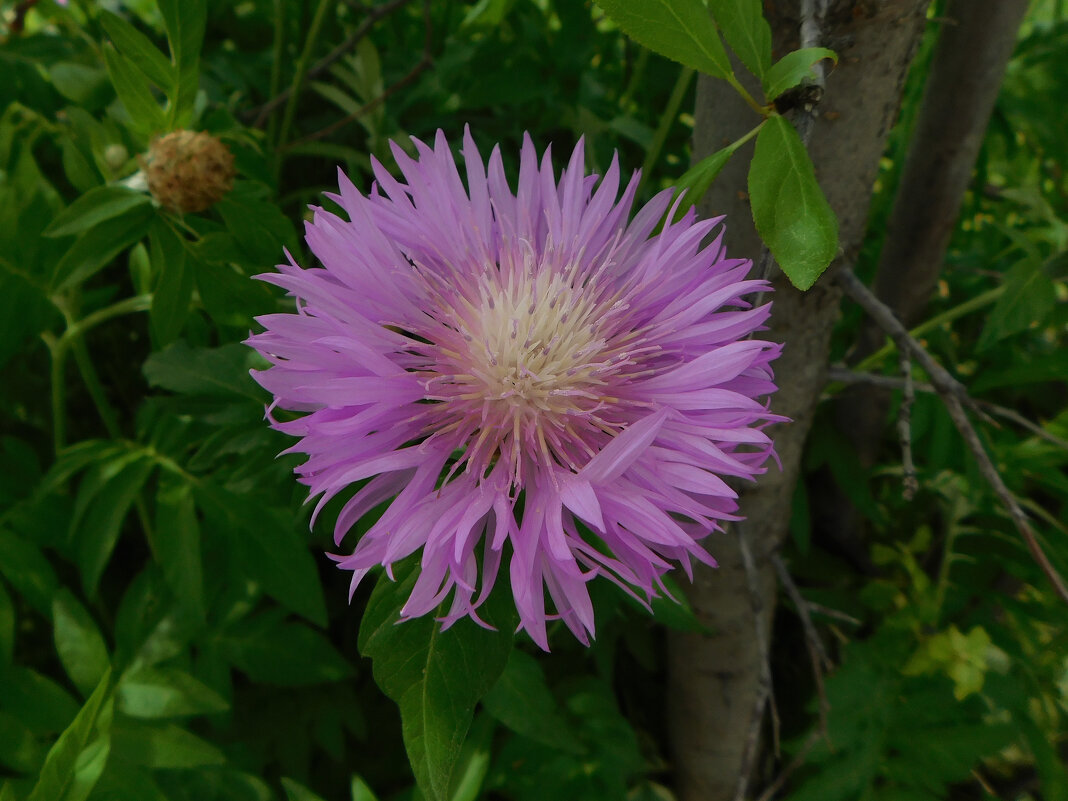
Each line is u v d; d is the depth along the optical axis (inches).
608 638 6.8
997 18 5.5
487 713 6.0
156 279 5.9
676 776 8.1
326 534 5.5
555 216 4.2
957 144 6.0
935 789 6.4
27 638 7.3
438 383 3.9
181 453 6.0
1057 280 6.3
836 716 6.6
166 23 4.8
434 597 3.2
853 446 7.6
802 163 3.1
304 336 3.4
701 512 3.4
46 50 6.8
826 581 8.1
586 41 7.2
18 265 5.8
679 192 3.8
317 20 6.7
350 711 7.0
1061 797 6.6
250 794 5.9
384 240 3.8
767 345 3.5
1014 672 7.4
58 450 6.1
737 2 3.2
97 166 5.6
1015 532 7.1
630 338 4.0
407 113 7.9
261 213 5.3
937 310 8.1
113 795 4.9
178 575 5.5
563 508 3.6
